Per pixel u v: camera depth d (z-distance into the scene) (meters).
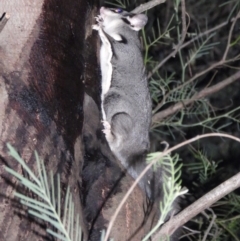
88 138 0.88
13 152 0.52
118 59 1.04
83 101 0.85
